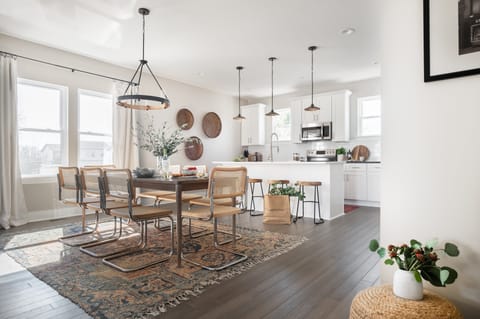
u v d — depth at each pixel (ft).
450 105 4.49
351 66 17.30
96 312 5.44
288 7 10.53
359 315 4.03
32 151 13.82
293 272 7.41
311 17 11.30
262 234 11.22
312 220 14.15
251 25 11.94
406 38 4.91
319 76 19.39
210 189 7.95
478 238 4.28
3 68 12.45
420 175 4.78
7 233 11.29
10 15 11.08
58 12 10.84
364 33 12.75
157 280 6.86
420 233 4.78
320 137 21.09
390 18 5.10
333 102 20.75
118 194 8.15
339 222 13.62
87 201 10.60
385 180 5.22
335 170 15.05
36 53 13.67
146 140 18.24
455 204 4.47
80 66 15.24
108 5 10.36
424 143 4.73
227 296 6.10
